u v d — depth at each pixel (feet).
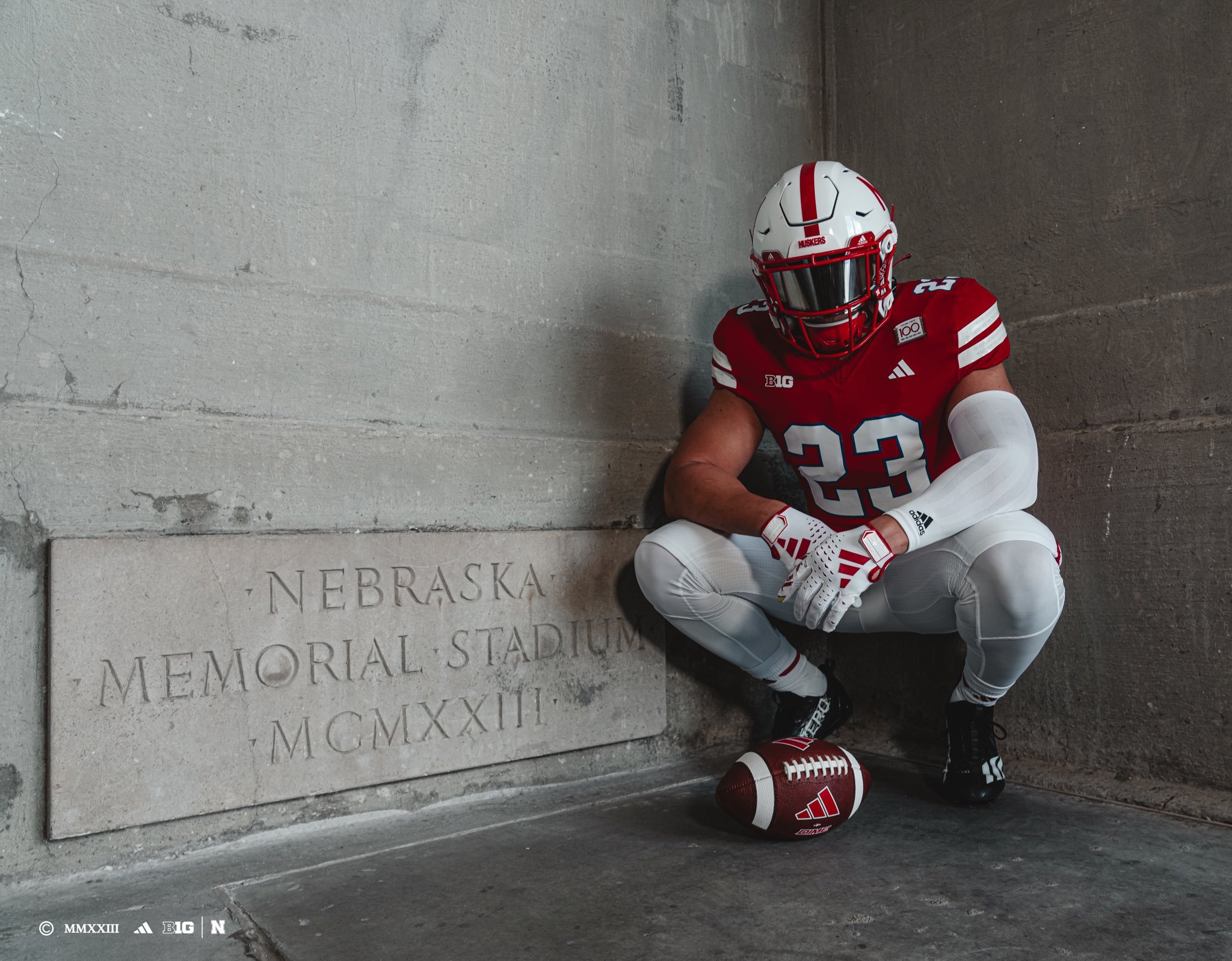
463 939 4.98
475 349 7.84
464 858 6.21
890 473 7.38
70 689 5.77
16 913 5.40
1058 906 5.28
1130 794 7.28
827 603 6.22
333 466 7.02
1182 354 7.27
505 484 7.88
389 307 7.42
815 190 6.64
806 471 7.68
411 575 7.12
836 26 10.18
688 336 9.25
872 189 6.85
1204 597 7.04
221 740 6.28
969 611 6.75
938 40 9.14
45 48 6.06
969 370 6.91
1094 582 7.70
